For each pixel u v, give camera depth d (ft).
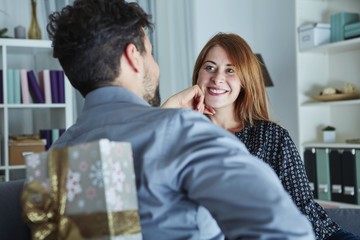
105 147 2.27
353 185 9.89
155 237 2.56
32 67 11.47
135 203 2.38
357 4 11.09
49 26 3.12
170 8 12.51
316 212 6.02
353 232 6.72
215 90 6.31
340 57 11.38
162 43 12.52
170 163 2.42
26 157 2.48
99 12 2.84
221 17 13.50
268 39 13.51
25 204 2.48
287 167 6.06
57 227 2.39
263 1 13.60
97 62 2.86
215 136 2.47
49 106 10.63
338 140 11.56
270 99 13.50
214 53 6.39
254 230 2.17
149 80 3.09
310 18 11.43
